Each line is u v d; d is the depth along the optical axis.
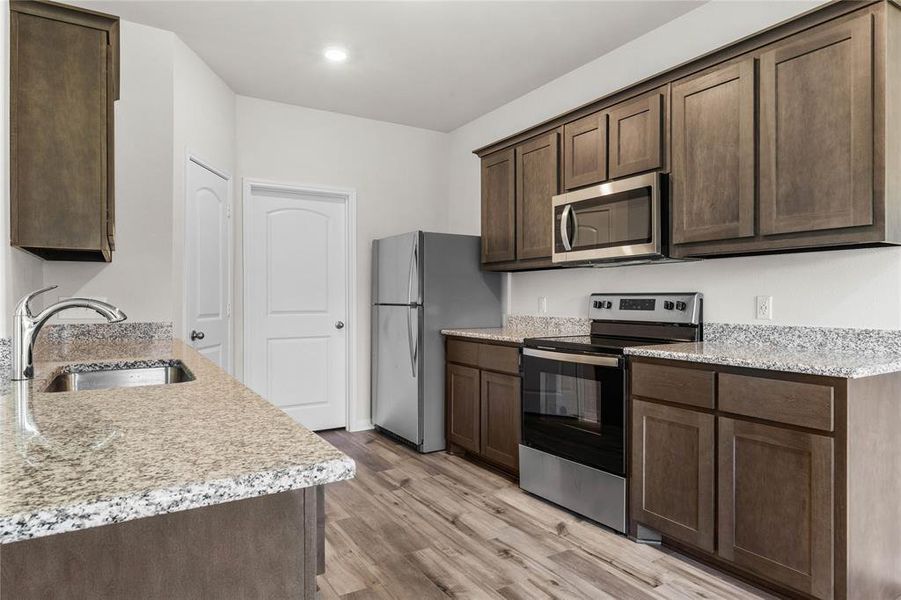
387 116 4.33
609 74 3.23
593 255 2.80
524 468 2.99
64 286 2.59
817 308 2.26
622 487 2.43
